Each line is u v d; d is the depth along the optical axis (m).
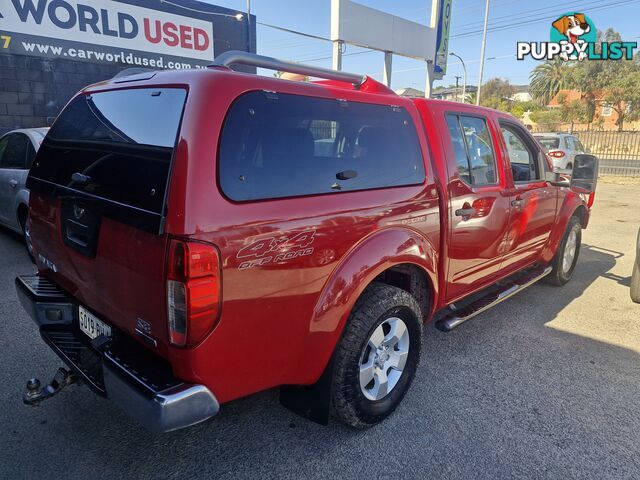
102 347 2.21
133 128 2.23
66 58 9.52
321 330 2.34
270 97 2.21
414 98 3.27
